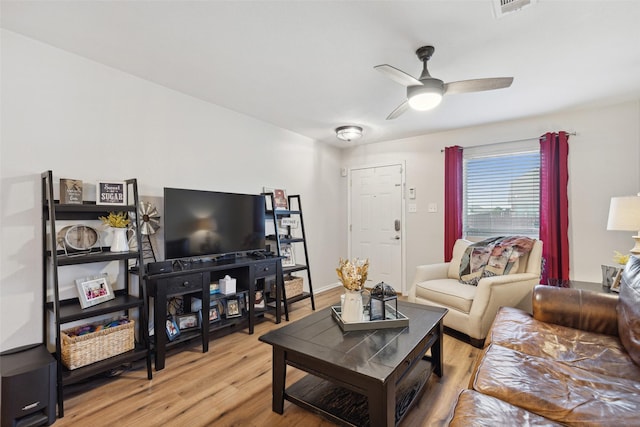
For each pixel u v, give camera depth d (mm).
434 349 2193
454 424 1086
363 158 4988
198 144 3109
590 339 1745
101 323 2342
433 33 1990
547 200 3369
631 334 1565
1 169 1976
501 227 3816
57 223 2203
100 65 2420
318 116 3627
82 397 1959
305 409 1789
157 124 2783
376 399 1439
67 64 2252
